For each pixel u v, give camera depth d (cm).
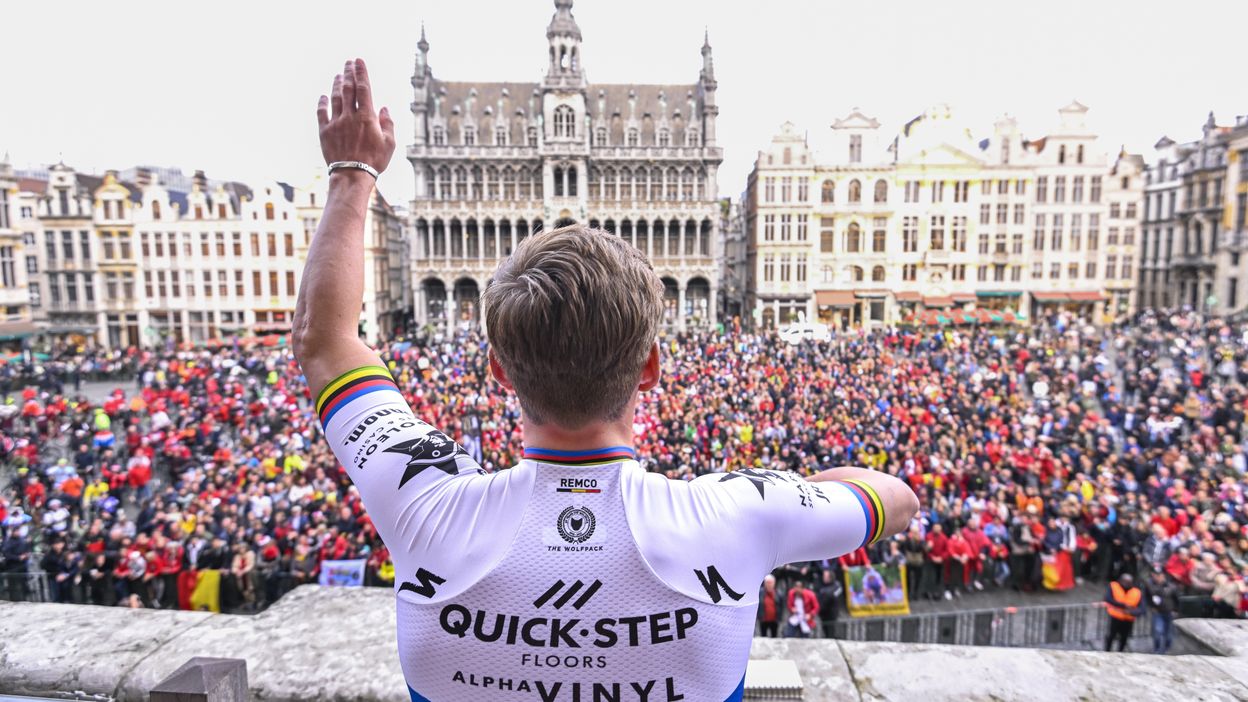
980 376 3238
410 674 144
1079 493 1728
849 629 1364
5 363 4194
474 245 6806
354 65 179
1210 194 5969
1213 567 1289
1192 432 2494
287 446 2255
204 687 229
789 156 6200
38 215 5919
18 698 268
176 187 7812
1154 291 6769
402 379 3397
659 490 145
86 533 1588
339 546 1499
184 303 6006
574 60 6544
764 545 145
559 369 135
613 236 152
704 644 136
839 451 2142
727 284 8350
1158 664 308
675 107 6962
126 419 2831
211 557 1484
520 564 135
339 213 173
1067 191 6138
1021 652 314
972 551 1578
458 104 6906
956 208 6197
